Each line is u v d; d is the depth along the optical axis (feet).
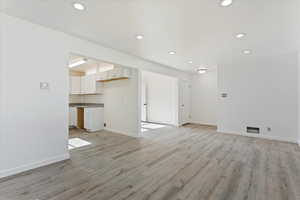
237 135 15.80
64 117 9.30
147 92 25.77
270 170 7.99
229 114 16.57
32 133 8.02
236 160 9.32
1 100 7.07
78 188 6.32
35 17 7.52
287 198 5.72
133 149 11.35
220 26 8.29
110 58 11.93
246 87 15.52
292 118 13.30
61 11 6.97
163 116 24.03
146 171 7.87
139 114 14.96
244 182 6.84
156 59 15.29
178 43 10.87
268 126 14.40
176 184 6.67
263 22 7.81
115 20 7.75
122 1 6.19
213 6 6.49
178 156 9.96
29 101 7.91
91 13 7.11
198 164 8.75
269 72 14.29
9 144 7.29
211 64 17.30
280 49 12.25
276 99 14.01
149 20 7.72
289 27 8.34
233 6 6.47
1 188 6.26
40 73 8.29
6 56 7.22
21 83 7.65
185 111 22.94
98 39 10.17
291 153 10.51
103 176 7.33
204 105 22.88
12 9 6.83
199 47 11.73
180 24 8.11
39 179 7.00
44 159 8.45
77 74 21.20
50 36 8.65
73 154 10.25
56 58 8.91
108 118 18.04
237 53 13.26
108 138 14.48
